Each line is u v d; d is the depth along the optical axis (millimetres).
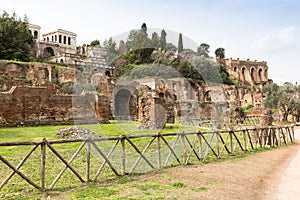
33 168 8586
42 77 40938
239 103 62406
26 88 24672
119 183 7145
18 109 24016
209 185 7074
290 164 10172
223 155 11578
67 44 91188
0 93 23016
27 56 57812
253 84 102688
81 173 8133
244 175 8234
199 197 6078
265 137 15641
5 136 16422
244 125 27109
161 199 5875
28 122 24453
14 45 55688
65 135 15266
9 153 10820
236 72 103000
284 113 51906
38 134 17641
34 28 90688
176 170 8641
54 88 28312
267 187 7059
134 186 6859
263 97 67062
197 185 7055
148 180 7480
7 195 6082
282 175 8375
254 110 51562
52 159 9867
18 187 6688
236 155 11859
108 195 6129
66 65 48969
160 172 8352
